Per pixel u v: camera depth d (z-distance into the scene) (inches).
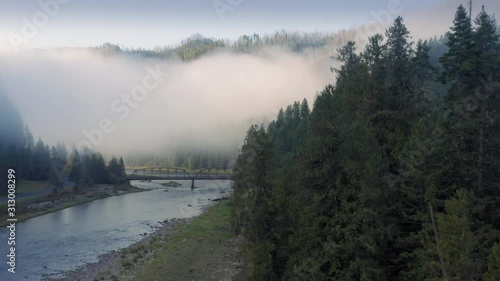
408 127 1221.1
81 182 5073.8
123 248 2257.6
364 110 1202.6
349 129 1039.0
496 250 644.1
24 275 1785.2
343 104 1154.7
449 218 750.5
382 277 949.2
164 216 3297.2
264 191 1246.3
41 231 2728.8
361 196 940.0
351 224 943.7
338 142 1051.3
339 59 1777.8
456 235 713.0
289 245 1186.0
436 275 804.0
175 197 4626.0
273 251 1206.9
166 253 2089.1
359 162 987.9
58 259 2038.6
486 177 1045.2
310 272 966.4
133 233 2657.5
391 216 1039.6
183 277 1705.2
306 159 1082.7
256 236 1231.5
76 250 2219.5
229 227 2635.3
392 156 1144.8
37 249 2239.2
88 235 2600.9
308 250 1036.5
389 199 1029.2
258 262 1173.1
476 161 1047.6
